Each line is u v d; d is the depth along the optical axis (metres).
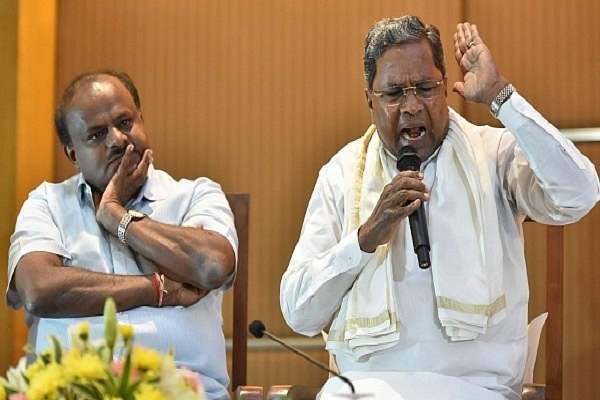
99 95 4.89
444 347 4.29
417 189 4.11
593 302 6.07
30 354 4.72
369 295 4.31
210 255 4.61
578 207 4.22
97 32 6.51
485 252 4.32
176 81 6.46
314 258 4.41
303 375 6.24
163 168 6.45
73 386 2.58
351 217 4.45
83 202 4.94
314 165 6.37
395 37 4.39
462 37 4.44
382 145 4.59
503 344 4.35
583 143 6.14
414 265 4.36
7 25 6.20
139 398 2.52
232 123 6.43
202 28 6.45
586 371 6.08
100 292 4.54
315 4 6.37
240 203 5.12
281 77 6.39
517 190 4.43
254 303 6.36
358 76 6.33
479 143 4.51
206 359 4.72
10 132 6.19
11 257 4.80
